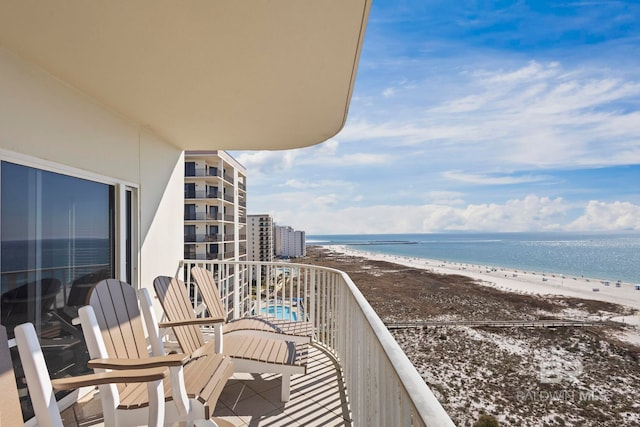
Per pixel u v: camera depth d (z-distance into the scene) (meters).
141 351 2.28
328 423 2.56
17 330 1.37
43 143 2.56
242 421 2.59
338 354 3.62
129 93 2.99
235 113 3.51
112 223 3.52
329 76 2.65
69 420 2.62
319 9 1.83
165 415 1.98
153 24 1.95
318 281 4.26
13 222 2.36
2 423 1.25
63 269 2.85
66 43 2.16
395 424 1.14
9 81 2.28
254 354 2.91
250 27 1.99
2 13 1.83
